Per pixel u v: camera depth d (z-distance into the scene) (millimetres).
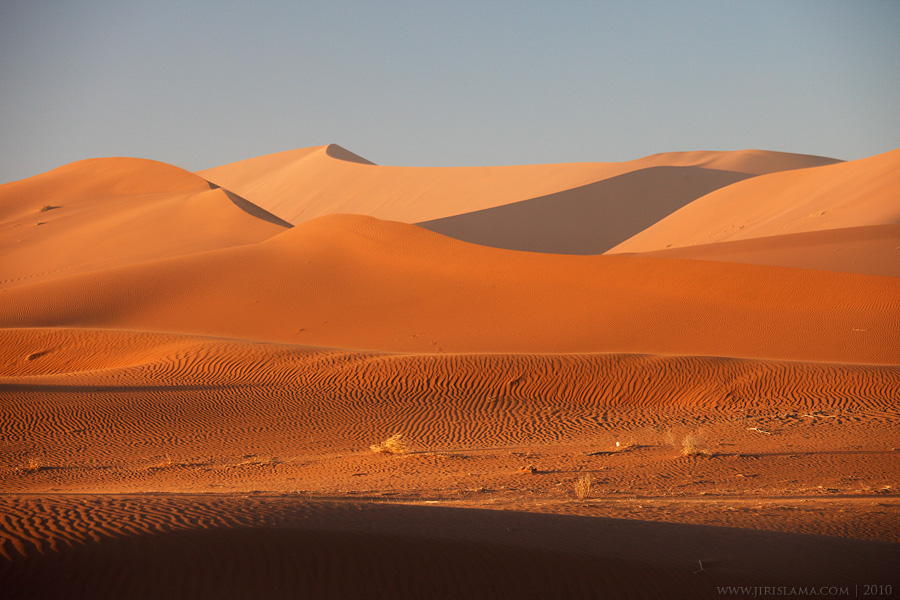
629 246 92000
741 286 33656
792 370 21969
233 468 14828
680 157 163125
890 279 31953
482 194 133625
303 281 42156
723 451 15195
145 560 5191
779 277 33688
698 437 17156
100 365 27125
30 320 38094
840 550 6605
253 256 46781
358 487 11930
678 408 20875
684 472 13070
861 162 76438
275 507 6594
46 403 19391
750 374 22000
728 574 5777
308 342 34125
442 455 15438
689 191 126250
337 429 18656
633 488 11633
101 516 5996
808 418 19016
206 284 42625
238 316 38188
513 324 33562
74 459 15828
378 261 44125
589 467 13781
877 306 30469
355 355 24453
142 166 100188
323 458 15812
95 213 82688
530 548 5910
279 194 155000
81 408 19281
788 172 85375
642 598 5367
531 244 108562
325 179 153500
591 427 18969
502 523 6719
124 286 42562
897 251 43281
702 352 27984
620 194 122500
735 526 7945
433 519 6629
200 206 78750
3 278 63719
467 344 31672
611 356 23297
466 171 145625
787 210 75000
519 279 38781
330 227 50000
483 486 11859
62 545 5297
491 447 16969
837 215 63156
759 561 6148
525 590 5328
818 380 21469
